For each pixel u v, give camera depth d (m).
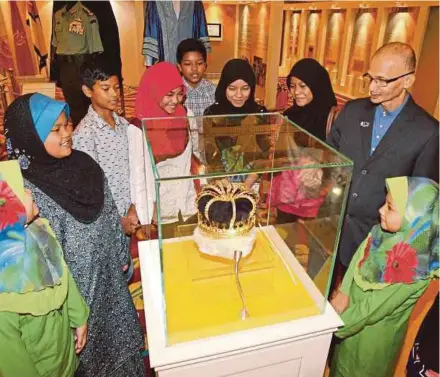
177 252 1.11
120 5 2.75
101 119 1.61
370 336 1.18
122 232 1.33
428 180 1.08
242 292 1.02
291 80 1.83
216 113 1.89
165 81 1.66
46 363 1.02
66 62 2.76
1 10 2.58
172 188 0.96
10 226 0.89
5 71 2.68
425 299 1.85
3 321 0.90
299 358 1.03
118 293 1.30
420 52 2.11
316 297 1.02
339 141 1.60
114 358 1.32
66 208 1.09
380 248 1.12
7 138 1.06
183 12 2.74
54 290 0.97
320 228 1.08
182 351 0.89
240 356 0.95
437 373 1.15
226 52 3.00
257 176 1.11
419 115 1.43
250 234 1.01
